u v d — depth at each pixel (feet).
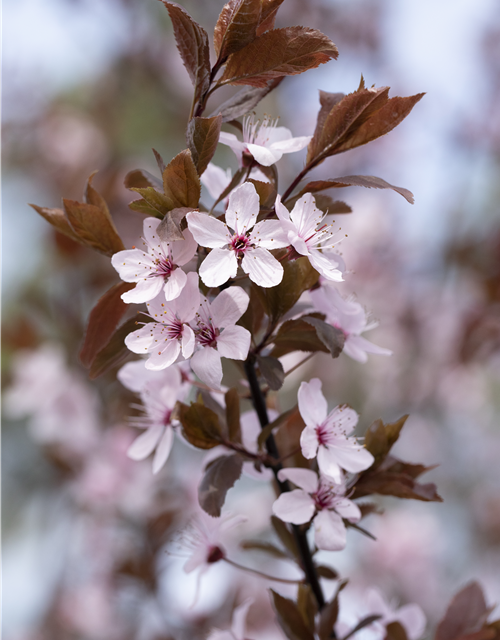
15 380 2.25
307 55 1.05
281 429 1.15
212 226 1.02
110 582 1.93
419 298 2.81
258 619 1.64
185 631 1.73
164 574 1.79
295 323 1.07
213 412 1.08
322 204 1.13
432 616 2.35
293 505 1.06
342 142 1.08
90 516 2.09
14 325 2.32
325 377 2.66
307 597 1.11
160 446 1.14
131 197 2.35
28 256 2.84
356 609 1.30
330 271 1.04
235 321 1.02
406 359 2.81
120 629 2.04
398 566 2.38
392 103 1.07
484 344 2.49
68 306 2.32
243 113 1.09
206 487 1.05
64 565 2.31
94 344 1.12
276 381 1.05
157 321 1.04
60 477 2.27
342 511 1.07
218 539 1.15
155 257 1.04
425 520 2.53
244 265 1.01
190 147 1.03
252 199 1.02
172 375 1.14
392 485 1.09
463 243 2.73
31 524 2.65
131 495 2.01
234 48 1.05
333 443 1.08
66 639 2.10
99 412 2.22
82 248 2.28
